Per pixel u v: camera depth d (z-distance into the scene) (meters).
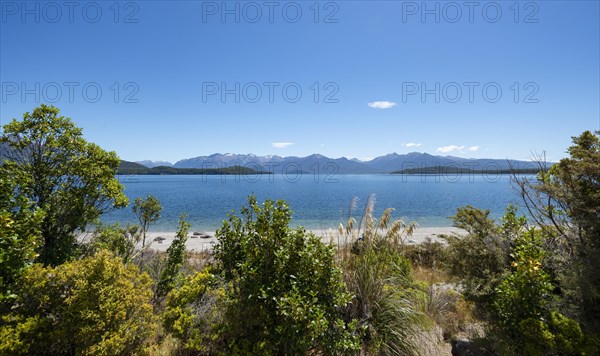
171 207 41.31
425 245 10.58
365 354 3.73
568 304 3.60
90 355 2.66
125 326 2.96
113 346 2.75
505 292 3.73
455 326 5.03
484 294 4.23
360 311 4.14
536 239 4.30
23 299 2.86
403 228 6.44
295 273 3.29
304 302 3.02
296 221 29.05
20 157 4.66
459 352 4.15
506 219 5.08
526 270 3.57
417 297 5.07
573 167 3.76
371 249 4.98
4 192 3.30
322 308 3.14
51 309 2.89
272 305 3.15
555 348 3.13
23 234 3.18
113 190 5.33
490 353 3.96
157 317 3.42
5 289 2.78
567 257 3.98
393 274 5.20
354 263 4.59
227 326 3.20
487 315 4.31
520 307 3.55
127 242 5.82
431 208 41.56
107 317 2.82
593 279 3.45
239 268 3.35
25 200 3.35
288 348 2.95
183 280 4.64
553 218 4.25
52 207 4.67
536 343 3.29
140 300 3.22
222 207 41.53
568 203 3.96
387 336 3.88
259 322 3.12
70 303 2.77
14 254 2.91
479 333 4.64
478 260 4.69
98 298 2.85
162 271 5.30
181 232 5.38
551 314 3.35
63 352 2.88
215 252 3.55
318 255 3.32
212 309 3.56
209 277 3.74
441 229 24.88
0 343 2.51
